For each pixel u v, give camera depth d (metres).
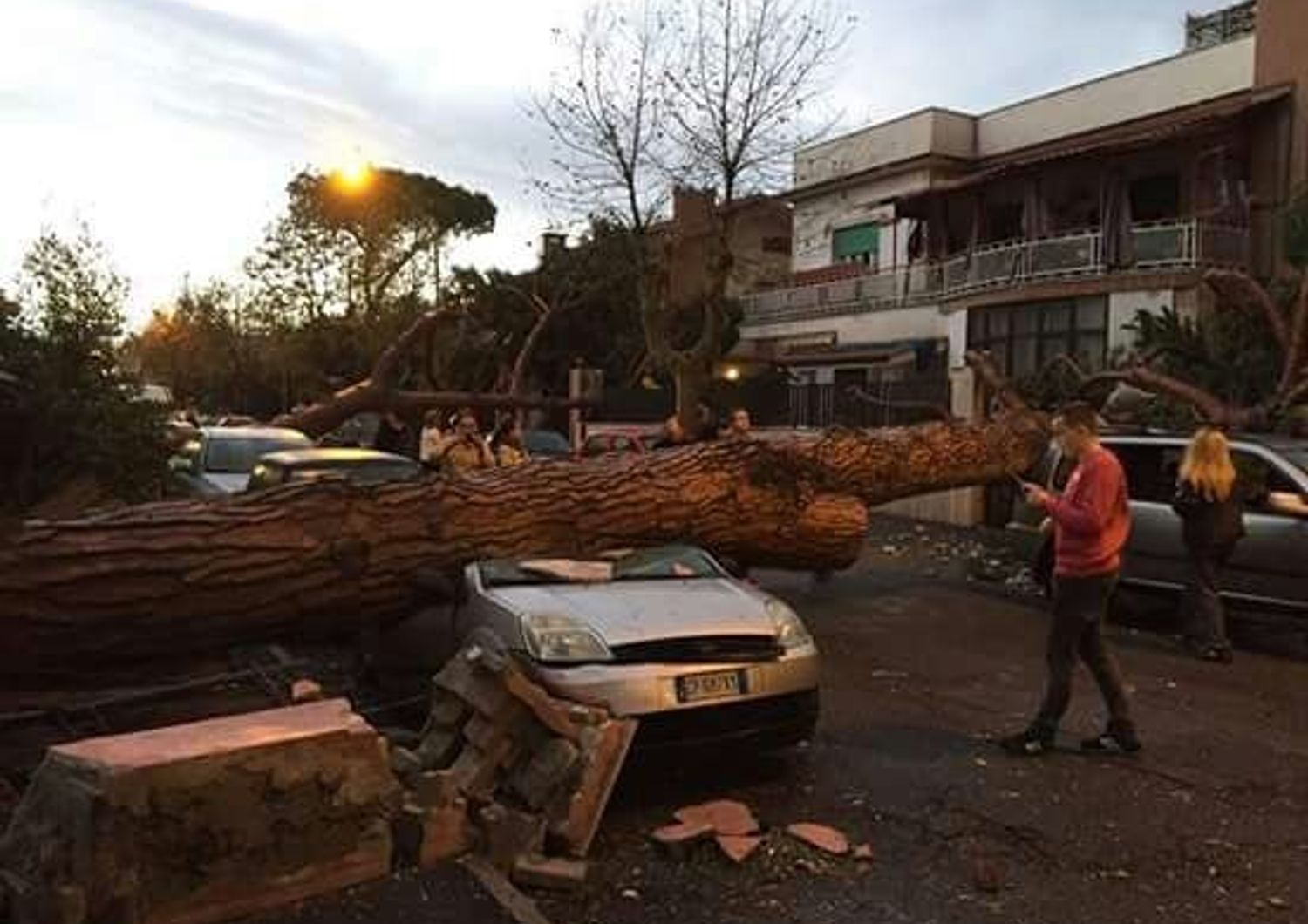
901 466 9.84
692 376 18.78
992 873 4.15
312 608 5.75
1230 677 7.67
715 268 18.75
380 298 32.38
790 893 3.98
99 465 7.42
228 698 6.21
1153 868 4.27
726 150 18.59
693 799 4.98
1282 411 12.23
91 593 4.99
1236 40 25.08
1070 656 5.67
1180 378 15.50
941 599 10.77
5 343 7.16
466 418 11.76
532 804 4.21
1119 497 5.61
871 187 33.22
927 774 5.37
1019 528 10.95
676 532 7.82
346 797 3.59
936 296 27.95
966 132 31.53
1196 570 8.41
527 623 4.91
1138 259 22.80
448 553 6.26
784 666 5.04
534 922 3.48
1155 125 26.73
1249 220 22.55
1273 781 5.33
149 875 3.20
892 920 3.78
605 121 18.95
